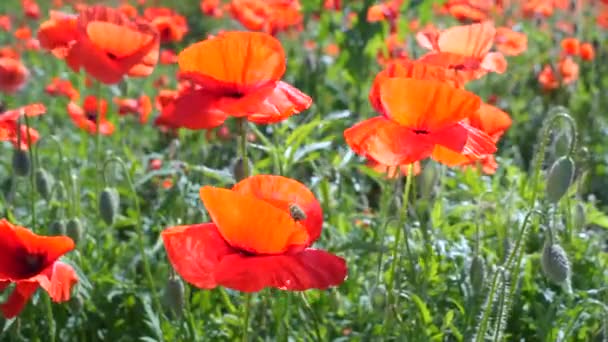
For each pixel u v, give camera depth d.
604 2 12.45
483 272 4.69
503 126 4.54
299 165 7.25
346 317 5.38
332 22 10.71
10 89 6.58
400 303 4.99
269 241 3.16
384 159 3.59
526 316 5.30
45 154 7.96
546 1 12.76
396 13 10.05
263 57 3.77
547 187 4.44
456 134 3.66
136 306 5.58
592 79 11.80
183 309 4.86
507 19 14.41
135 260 5.67
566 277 4.20
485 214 6.01
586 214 5.88
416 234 5.52
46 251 3.85
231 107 3.78
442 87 3.53
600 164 9.06
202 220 5.70
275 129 5.83
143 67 4.65
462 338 4.83
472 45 4.85
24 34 11.30
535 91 11.82
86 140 8.25
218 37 3.78
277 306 4.86
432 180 5.02
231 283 3.09
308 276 3.17
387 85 3.57
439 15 15.22
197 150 7.91
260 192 3.42
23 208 6.92
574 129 4.46
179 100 3.91
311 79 10.59
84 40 4.59
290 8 9.30
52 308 5.40
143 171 7.82
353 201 6.70
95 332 5.50
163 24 8.23
